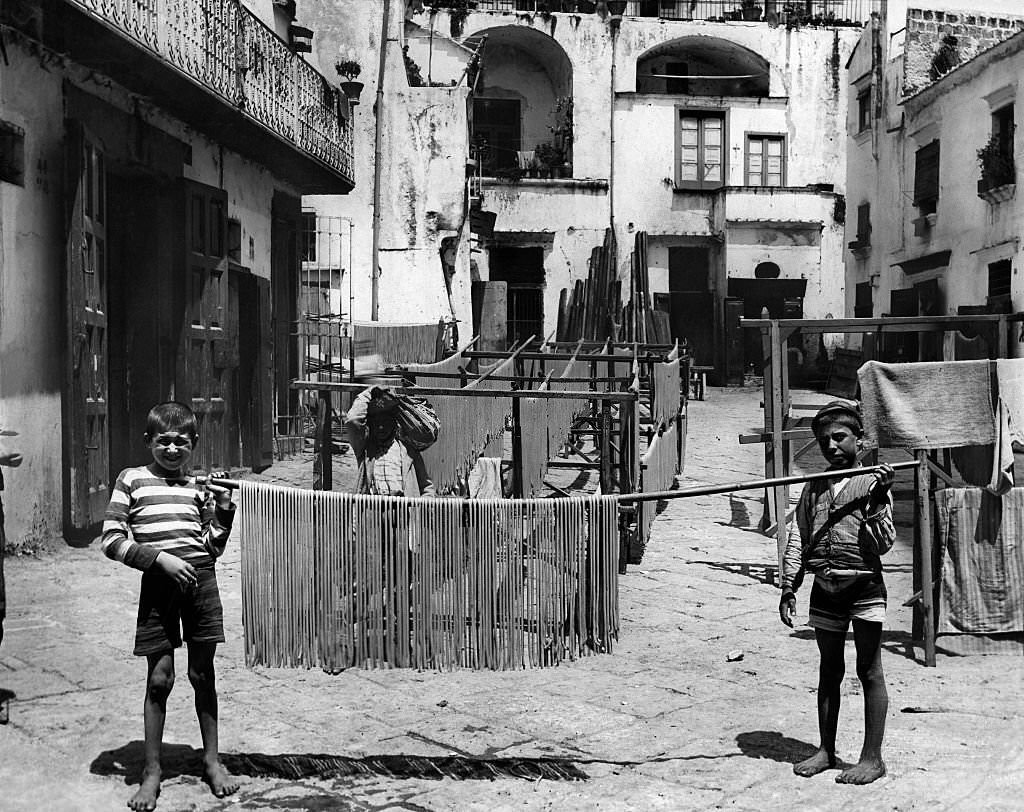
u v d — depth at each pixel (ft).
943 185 74.64
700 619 23.61
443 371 34.50
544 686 18.30
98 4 27.61
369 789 13.61
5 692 17.16
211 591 13.55
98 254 30.48
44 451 27.55
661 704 17.38
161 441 13.47
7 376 25.84
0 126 25.76
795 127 110.52
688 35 109.19
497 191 104.63
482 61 109.19
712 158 109.70
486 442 30.09
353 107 63.26
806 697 17.92
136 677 18.02
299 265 53.47
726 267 104.22
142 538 13.19
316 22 64.28
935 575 21.02
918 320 30.99
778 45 110.63
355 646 14.17
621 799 13.38
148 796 12.84
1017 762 14.70
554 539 14.62
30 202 27.32
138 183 35.88
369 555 14.16
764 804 13.26
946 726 16.43
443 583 14.33
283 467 44.86
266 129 40.98
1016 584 21.07
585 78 108.37
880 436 23.66
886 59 85.35
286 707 16.83
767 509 33.30
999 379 23.13
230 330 42.34
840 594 14.28
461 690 17.95
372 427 21.18
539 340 87.15
